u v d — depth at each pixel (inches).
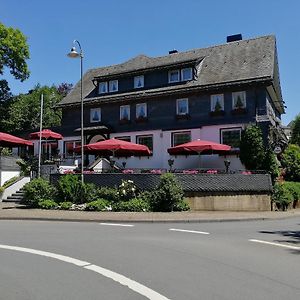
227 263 340.5
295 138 2048.5
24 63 1707.7
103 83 1488.7
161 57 1539.1
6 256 368.2
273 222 683.4
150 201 815.1
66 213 743.1
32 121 1930.4
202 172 898.1
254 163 1105.4
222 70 1298.0
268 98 1246.3
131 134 1363.2
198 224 636.1
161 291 257.0
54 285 271.9
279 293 254.1
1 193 989.2
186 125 1274.6
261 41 1363.2
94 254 376.2
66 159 1384.1
